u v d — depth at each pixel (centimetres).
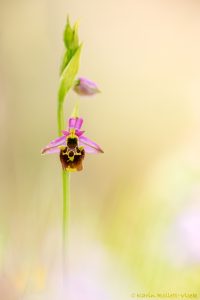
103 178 66
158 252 46
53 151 44
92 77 79
